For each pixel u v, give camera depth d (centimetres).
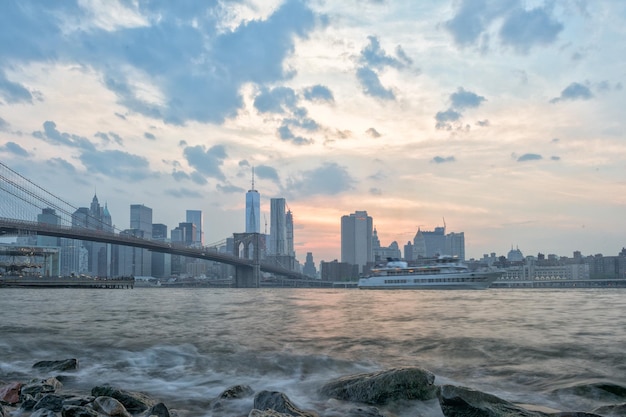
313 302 6384
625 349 1772
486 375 1382
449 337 2119
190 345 1889
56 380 1272
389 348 1844
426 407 1071
